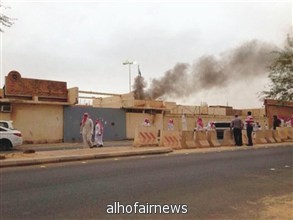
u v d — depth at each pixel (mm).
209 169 11422
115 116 36406
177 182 9023
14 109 29047
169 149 17875
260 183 9078
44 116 30781
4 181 8898
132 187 8281
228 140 22516
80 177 9586
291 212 6371
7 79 29203
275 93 28953
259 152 17438
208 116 45188
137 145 19250
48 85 31500
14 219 5641
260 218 5984
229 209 6516
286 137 27906
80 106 33406
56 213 6008
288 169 11570
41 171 10727
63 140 31781
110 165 12219
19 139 21250
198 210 6406
